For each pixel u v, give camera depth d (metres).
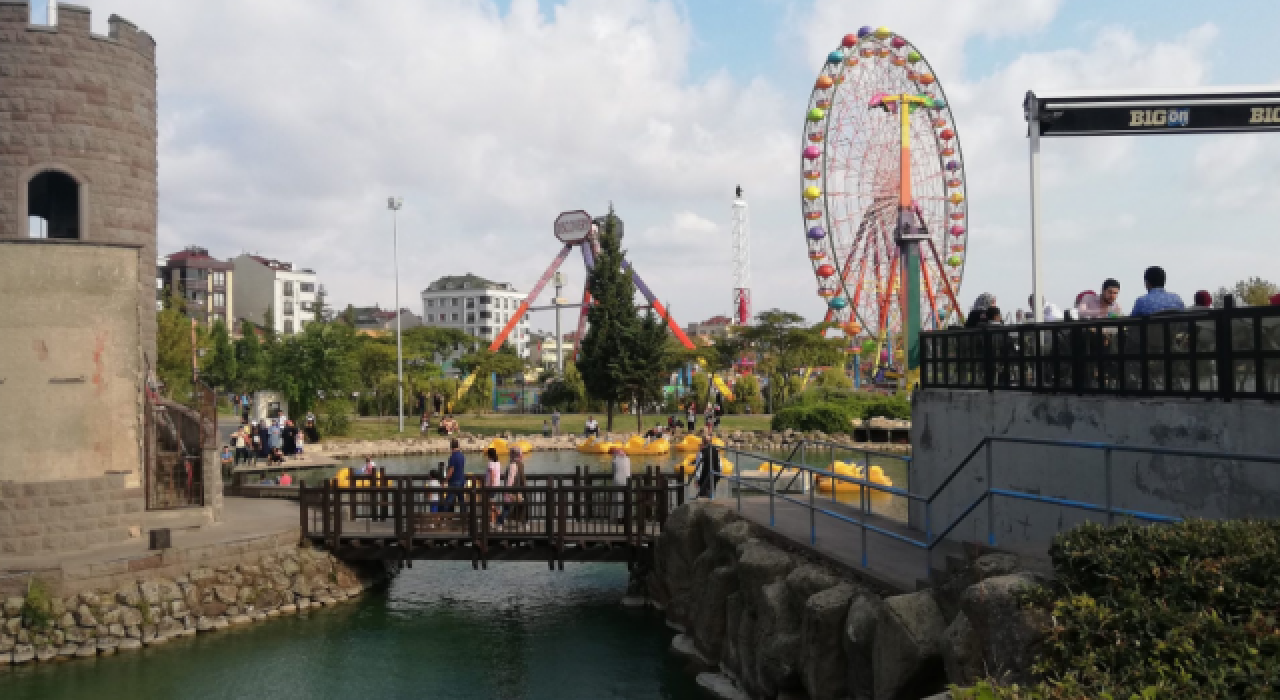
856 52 65.50
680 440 56.09
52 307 19.42
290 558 20.25
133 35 24.11
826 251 64.62
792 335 74.94
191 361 54.62
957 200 71.12
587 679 15.91
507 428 64.88
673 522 18.89
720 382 79.06
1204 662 5.75
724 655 15.41
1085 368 11.62
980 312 14.89
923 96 67.12
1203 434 9.50
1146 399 10.38
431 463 46.84
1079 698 5.68
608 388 61.31
